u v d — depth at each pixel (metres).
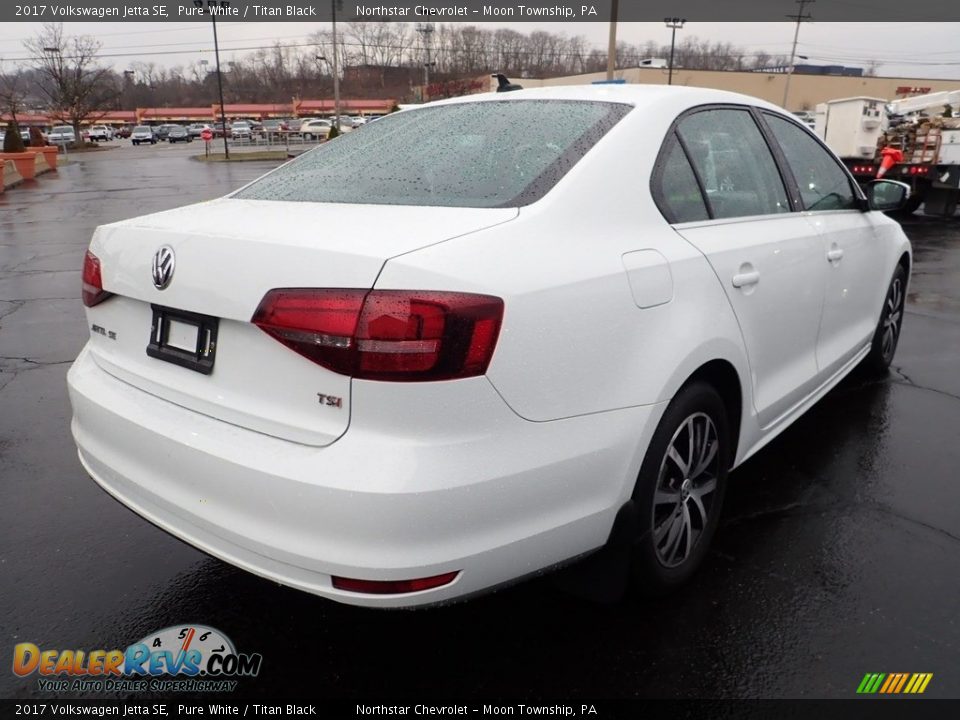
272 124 71.00
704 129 2.89
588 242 2.24
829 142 15.28
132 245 2.40
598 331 2.16
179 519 2.18
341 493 1.84
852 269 3.86
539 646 2.46
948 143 13.59
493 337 1.92
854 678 2.31
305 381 1.95
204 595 2.75
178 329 2.27
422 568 1.87
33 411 4.52
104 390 2.47
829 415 4.36
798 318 3.27
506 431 1.98
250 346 2.05
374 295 1.85
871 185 4.14
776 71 76.94
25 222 14.84
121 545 3.07
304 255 1.95
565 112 2.68
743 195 3.04
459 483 1.89
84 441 2.55
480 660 2.41
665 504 2.55
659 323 2.37
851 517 3.23
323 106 86.12
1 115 75.38
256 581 2.83
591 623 2.57
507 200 2.26
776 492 3.45
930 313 6.86
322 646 2.49
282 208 2.44
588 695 2.26
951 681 2.30
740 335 2.75
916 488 3.49
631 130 2.53
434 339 1.84
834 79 69.50
